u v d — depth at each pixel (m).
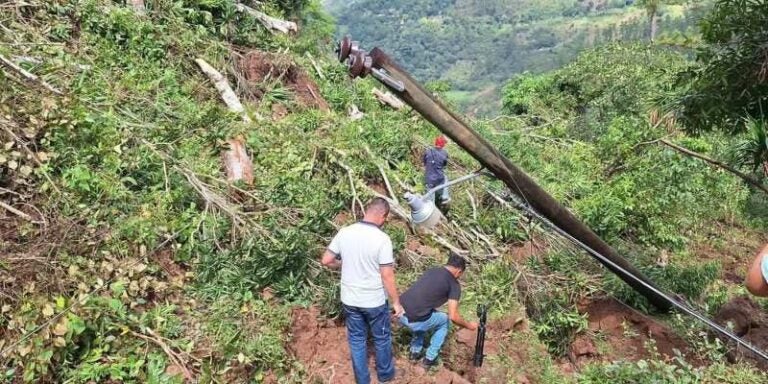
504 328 5.99
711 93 6.11
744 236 10.20
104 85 7.38
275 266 5.54
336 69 11.39
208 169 6.69
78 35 8.30
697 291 7.25
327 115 9.12
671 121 6.68
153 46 8.65
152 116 7.34
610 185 8.84
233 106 8.55
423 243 7.20
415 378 4.90
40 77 6.67
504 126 13.83
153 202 5.95
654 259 8.16
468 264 6.93
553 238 7.63
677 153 8.77
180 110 7.74
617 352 6.19
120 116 6.98
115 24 8.59
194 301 5.23
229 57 9.52
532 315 6.43
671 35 16.67
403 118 10.88
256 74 9.70
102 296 4.80
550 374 5.46
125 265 5.09
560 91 16.89
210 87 8.82
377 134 9.04
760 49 5.62
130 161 6.22
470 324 5.15
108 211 5.52
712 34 6.11
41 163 5.56
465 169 9.62
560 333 6.12
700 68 6.36
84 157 5.94
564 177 9.88
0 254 4.78
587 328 6.35
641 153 9.35
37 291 4.58
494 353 5.59
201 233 5.89
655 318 6.65
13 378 4.13
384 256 4.38
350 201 7.25
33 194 5.37
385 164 8.41
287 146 7.68
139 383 4.38
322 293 5.60
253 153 7.46
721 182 10.11
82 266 4.94
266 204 6.41
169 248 5.64
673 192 8.62
